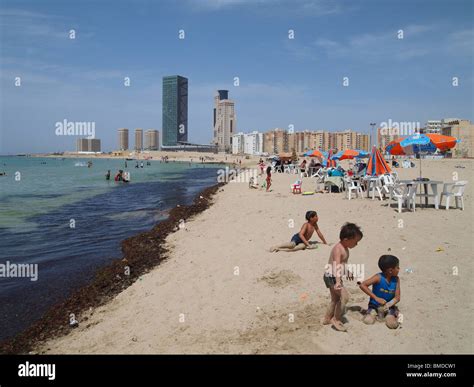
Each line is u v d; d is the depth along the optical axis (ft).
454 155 329.11
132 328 20.03
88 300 25.46
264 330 17.47
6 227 52.75
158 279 27.73
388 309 17.04
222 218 51.67
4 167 293.43
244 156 548.72
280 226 40.57
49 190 108.88
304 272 24.29
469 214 39.11
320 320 17.69
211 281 25.18
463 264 23.48
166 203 80.48
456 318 16.87
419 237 30.22
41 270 33.30
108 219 60.29
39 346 19.38
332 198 59.47
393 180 55.77
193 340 17.49
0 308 25.29
